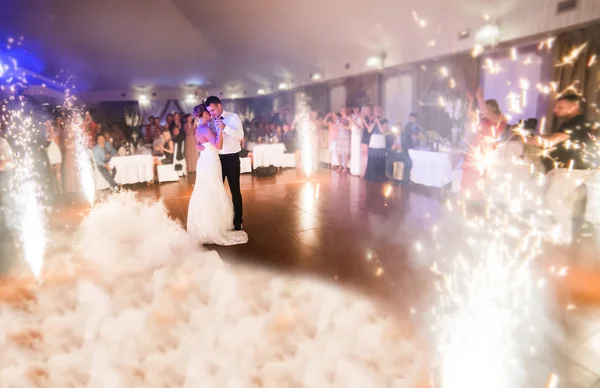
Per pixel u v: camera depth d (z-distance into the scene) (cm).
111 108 1436
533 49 572
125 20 725
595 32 479
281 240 382
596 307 237
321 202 545
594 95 491
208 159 370
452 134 656
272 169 800
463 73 684
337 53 931
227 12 698
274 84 1370
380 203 530
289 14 706
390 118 920
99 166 680
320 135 935
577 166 338
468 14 619
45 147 642
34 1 609
